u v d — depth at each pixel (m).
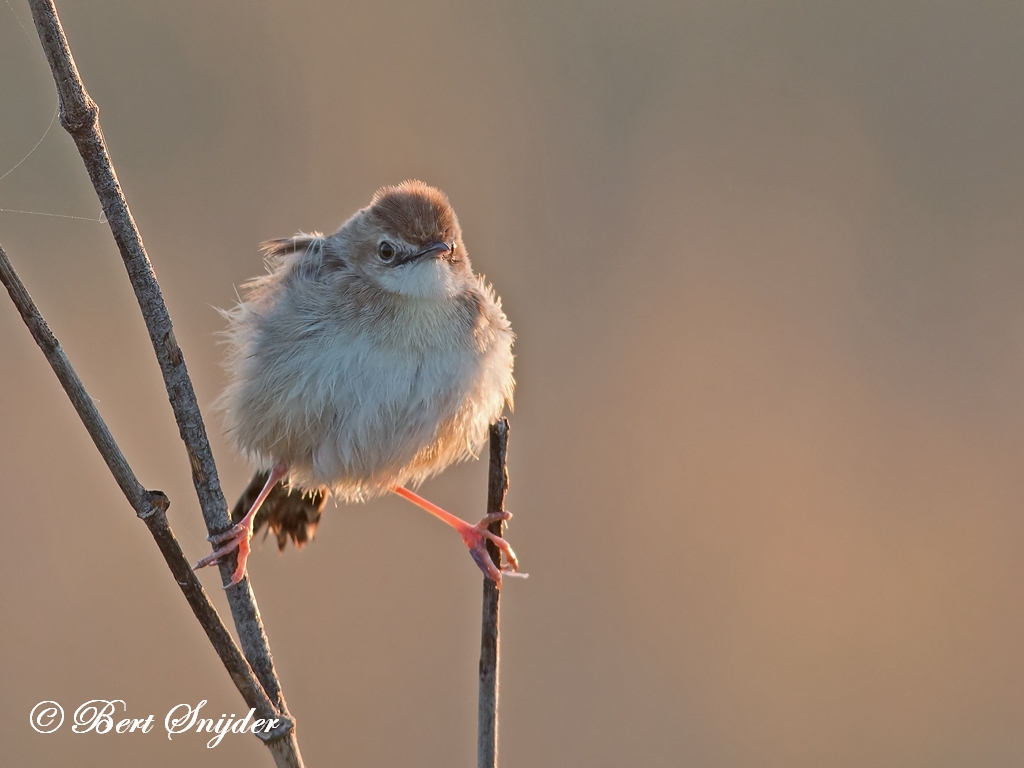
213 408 9.44
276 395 8.90
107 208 6.14
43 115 13.29
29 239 13.23
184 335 13.61
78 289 13.34
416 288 9.06
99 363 13.20
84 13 14.77
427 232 9.12
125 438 13.02
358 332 8.97
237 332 9.31
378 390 8.89
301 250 9.57
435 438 9.30
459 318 9.27
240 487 11.69
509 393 9.80
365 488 9.57
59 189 13.37
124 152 14.52
